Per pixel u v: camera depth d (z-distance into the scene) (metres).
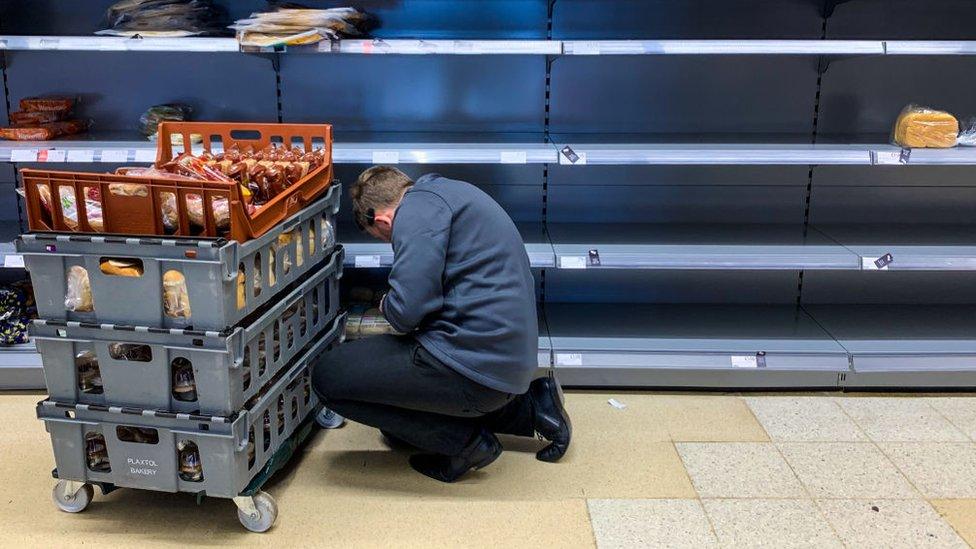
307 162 2.80
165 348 2.30
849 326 3.63
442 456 2.81
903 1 3.60
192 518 2.56
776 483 2.77
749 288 3.89
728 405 3.34
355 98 3.69
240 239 2.27
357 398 2.67
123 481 2.47
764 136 3.63
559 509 2.62
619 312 3.78
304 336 2.86
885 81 3.70
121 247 2.23
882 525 2.54
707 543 2.45
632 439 3.06
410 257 2.48
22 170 2.26
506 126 3.73
